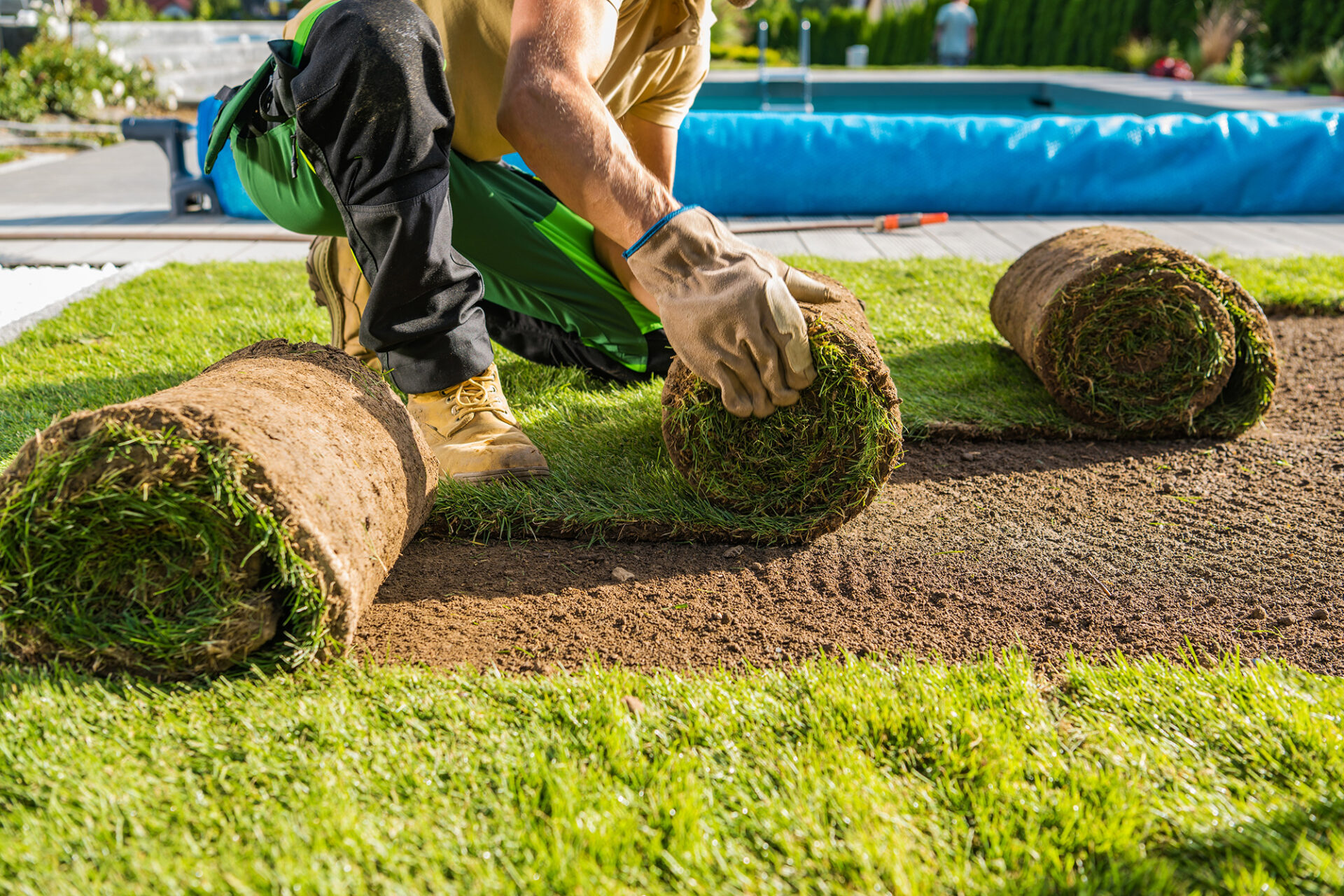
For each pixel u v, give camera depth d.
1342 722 1.30
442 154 1.88
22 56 11.26
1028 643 1.62
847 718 1.33
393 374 2.14
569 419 2.56
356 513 1.50
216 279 4.20
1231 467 2.39
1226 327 2.48
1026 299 2.73
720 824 1.12
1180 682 1.43
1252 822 1.12
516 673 1.50
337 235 2.34
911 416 2.60
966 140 6.23
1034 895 1.03
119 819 1.10
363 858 1.06
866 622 1.68
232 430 1.34
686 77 2.45
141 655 1.38
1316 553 1.93
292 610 1.40
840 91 16.12
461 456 2.12
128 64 12.77
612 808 1.14
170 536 1.36
